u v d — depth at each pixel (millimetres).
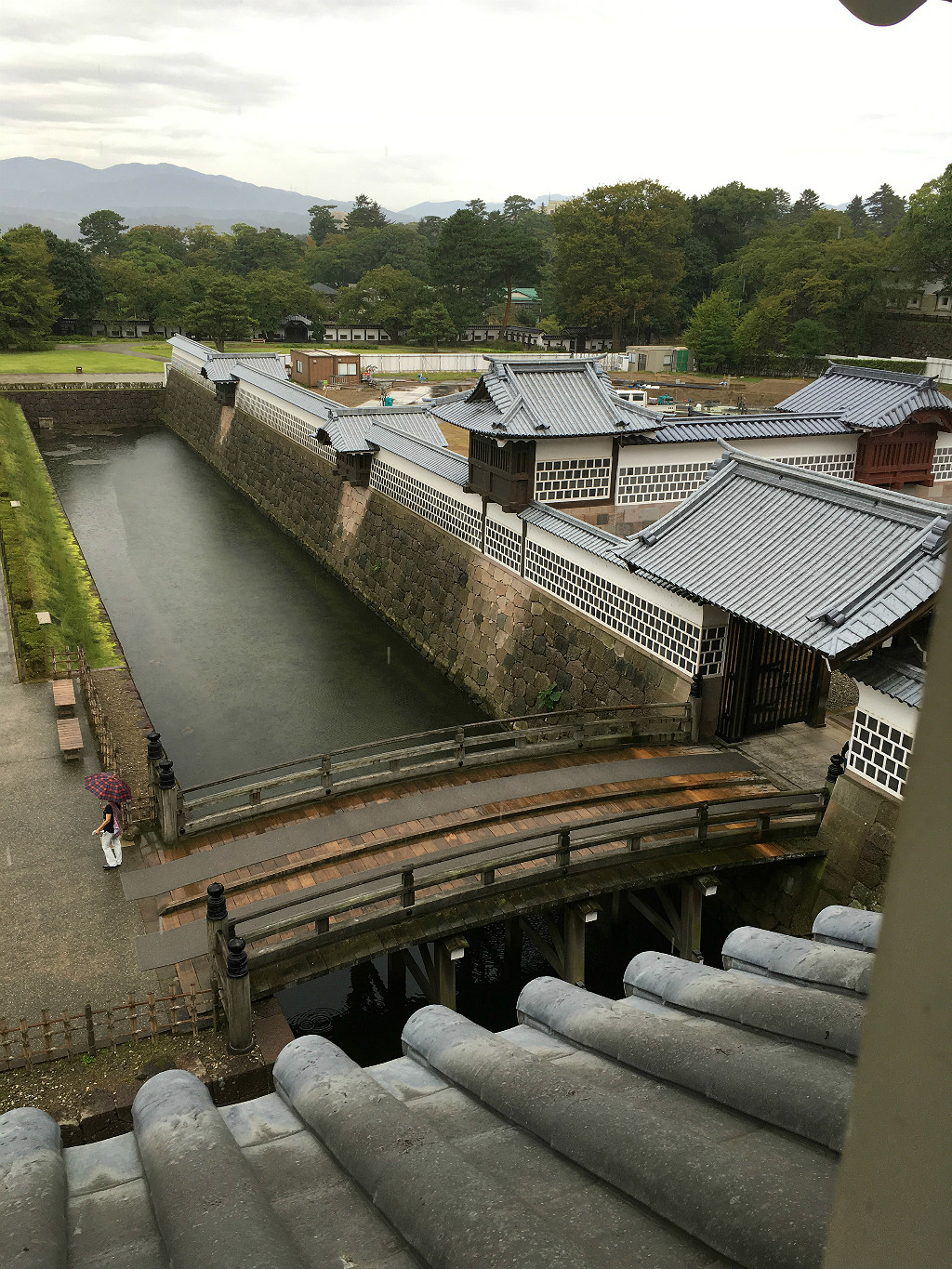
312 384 71875
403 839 15148
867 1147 1065
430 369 85750
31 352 93312
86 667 22016
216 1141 3422
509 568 27312
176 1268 2652
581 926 14516
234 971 10805
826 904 15539
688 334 85750
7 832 15812
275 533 46219
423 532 32844
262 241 146250
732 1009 4328
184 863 14812
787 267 85000
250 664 31266
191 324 87625
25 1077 10617
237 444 55406
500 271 108625
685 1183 2666
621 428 24578
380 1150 3285
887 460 30156
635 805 16812
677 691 20172
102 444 66000
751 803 16938
